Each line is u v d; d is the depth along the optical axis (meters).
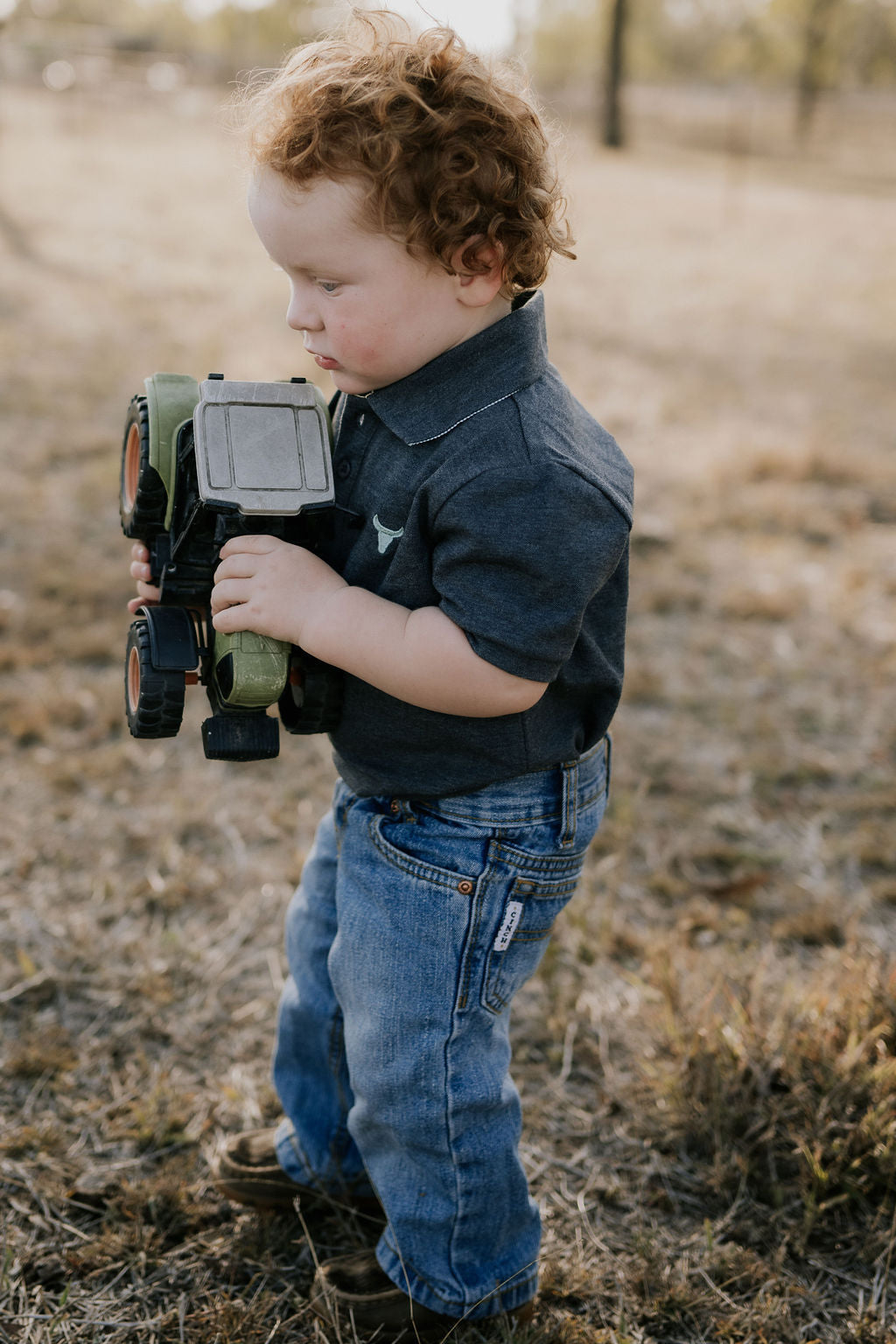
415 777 1.34
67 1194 1.72
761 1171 1.79
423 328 1.21
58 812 2.66
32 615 3.49
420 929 1.33
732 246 13.33
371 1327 1.49
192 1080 1.97
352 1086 1.46
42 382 5.96
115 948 2.26
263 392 1.26
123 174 14.43
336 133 1.13
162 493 1.33
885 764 3.06
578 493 1.17
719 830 2.75
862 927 2.39
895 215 16.83
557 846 1.38
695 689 3.41
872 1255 1.66
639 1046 2.05
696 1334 1.55
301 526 1.31
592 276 10.96
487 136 1.17
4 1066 1.95
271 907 2.41
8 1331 1.51
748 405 6.66
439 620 1.21
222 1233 1.70
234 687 1.26
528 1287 1.51
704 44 46.75
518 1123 1.47
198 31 50.56
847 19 37.97
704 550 4.46
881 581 4.21
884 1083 1.79
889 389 7.21
